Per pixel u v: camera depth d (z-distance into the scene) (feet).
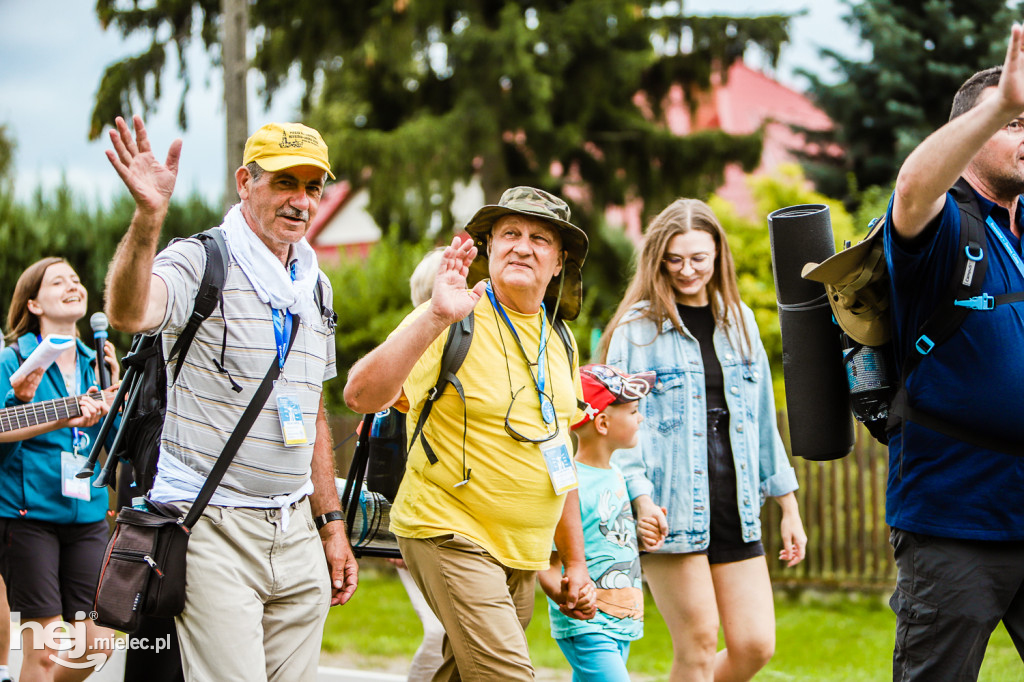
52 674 23.22
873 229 16.24
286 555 16.55
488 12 77.66
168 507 15.60
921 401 16.01
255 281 16.14
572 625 19.35
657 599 21.27
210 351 15.85
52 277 24.43
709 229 21.74
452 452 17.20
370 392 16.15
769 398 22.53
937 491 15.90
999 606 15.79
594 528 19.62
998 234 15.97
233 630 15.58
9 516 22.81
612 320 22.66
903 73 94.12
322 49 74.84
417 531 17.30
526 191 17.98
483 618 16.79
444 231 74.18
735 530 21.35
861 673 29.84
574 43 74.90
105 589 15.29
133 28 69.56
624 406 20.08
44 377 24.03
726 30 77.00
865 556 42.63
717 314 22.00
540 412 17.53
